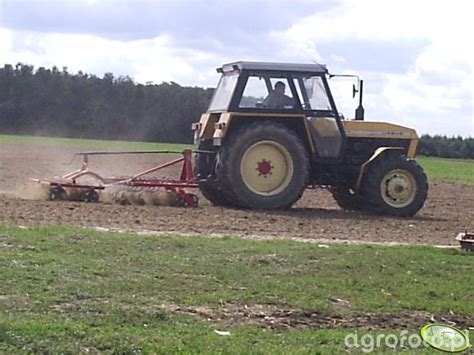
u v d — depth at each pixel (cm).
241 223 1608
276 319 964
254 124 1875
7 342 789
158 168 1912
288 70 1912
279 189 1883
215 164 1895
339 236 1515
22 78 7119
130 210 1681
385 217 1883
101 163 3625
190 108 6700
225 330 902
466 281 1173
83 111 7000
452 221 1872
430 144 7956
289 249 1284
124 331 852
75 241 1236
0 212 1534
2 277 1011
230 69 1964
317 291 1073
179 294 1022
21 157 3781
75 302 947
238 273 1132
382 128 1984
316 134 1923
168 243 1267
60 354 782
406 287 1121
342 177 1969
